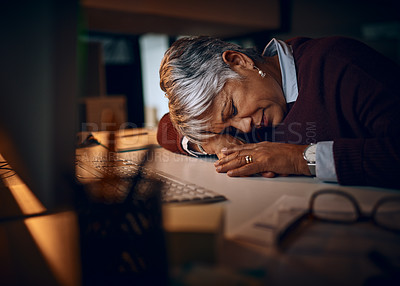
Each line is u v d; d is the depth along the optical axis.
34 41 0.54
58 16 0.51
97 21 3.36
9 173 0.84
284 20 4.03
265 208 0.53
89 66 2.47
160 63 0.95
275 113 0.93
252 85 0.89
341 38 0.91
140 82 3.85
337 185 0.68
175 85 0.88
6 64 0.73
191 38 0.91
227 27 3.85
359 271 0.32
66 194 0.58
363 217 0.45
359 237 0.39
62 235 0.46
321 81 0.89
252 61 0.91
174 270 0.33
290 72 0.96
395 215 0.46
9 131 0.83
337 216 0.47
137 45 3.96
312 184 0.69
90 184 0.66
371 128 0.78
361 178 0.64
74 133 0.58
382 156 0.63
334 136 0.92
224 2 3.64
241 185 0.70
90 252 0.40
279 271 0.32
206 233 0.40
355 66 0.82
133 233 0.42
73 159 0.59
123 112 2.26
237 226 0.44
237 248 0.37
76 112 0.57
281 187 0.67
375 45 3.90
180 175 0.82
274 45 1.03
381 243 0.37
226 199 0.59
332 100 0.87
